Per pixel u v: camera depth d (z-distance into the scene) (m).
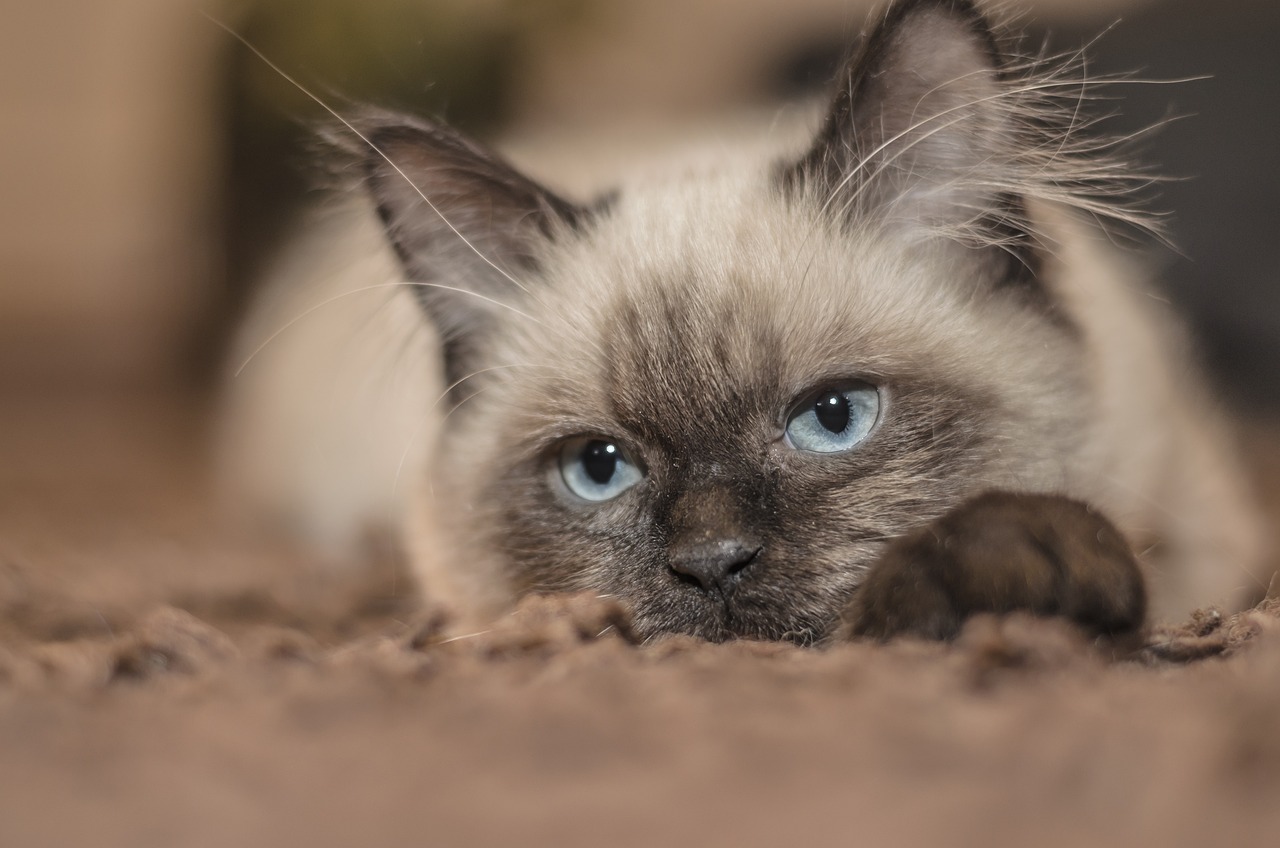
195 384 1.25
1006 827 0.35
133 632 0.47
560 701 0.41
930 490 0.48
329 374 0.66
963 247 0.51
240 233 1.01
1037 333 0.50
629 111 1.00
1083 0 0.92
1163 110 0.85
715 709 0.40
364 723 0.40
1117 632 0.44
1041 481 0.49
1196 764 0.38
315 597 0.58
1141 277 0.57
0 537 0.66
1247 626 0.45
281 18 0.90
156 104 1.70
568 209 0.54
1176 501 0.52
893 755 0.39
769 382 0.49
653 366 0.50
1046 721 0.39
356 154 0.54
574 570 0.50
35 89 1.76
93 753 0.40
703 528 0.48
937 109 0.51
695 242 0.51
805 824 0.35
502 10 0.90
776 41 1.18
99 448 1.07
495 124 0.88
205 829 0.36
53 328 1.68
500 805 0.38
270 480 0.71
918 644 0.43
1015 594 0.44
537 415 0.51
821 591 0.48
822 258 0.50
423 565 0.55
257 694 0.42
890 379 0.49
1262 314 0.84
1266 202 0.84
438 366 0.55
